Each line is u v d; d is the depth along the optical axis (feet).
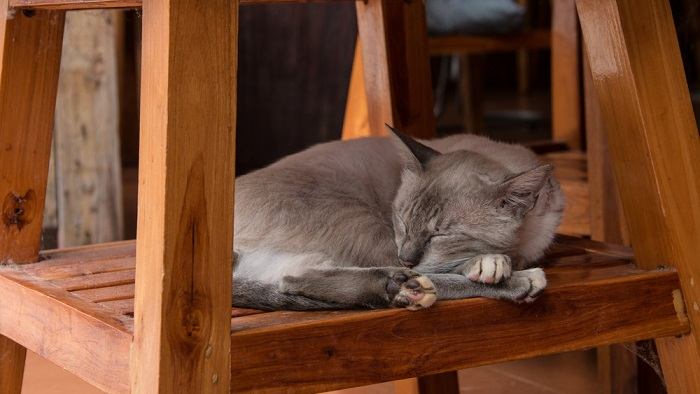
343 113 9.07
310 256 5.94
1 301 6.03
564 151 9.61
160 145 5.20
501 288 5.64
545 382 7.79
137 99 14.89
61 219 9.56
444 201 6.18
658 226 5.97
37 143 6.30
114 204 9.71
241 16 9.63
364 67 7.00
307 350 5.37
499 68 24.86
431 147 6.68
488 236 6.15
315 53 9.21
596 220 7.57
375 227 6.20
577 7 6.08
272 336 5.32
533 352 5.71
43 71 6.28
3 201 6.23
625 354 7.30
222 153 5.27
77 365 5.56
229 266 5.28
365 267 5.82
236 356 5.27
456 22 11.64
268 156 9.78
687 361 5.98
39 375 7.70
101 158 9.61
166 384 5.18
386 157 6.56
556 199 6.40
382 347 5.48
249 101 9.78
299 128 9.48
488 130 17.46
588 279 5.86
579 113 9.77
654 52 5.96
